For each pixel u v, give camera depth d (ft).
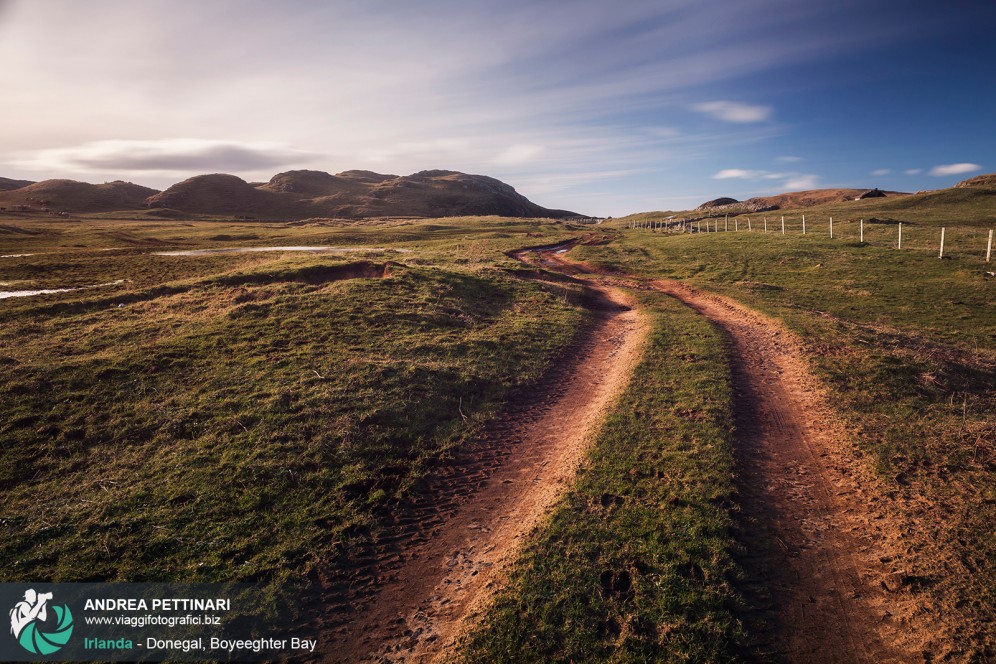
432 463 37.45
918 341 60.70
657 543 26.63
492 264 116.88
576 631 21.72
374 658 21.81
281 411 41.88
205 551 27.55
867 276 102.83
